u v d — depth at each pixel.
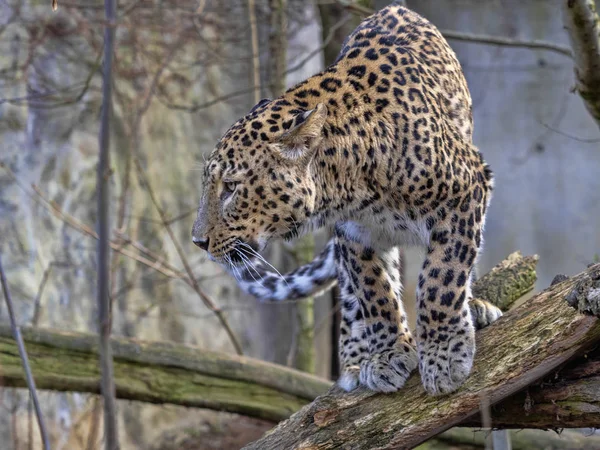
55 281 13.52
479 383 6.00
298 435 6.50
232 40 13.39
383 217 6.74
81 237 14.13
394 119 6.52
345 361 7.70
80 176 14.26
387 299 6.96
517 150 24.59
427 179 6.44
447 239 6.49
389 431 6.27
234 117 17.41
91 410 13.09
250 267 6.78
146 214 15.52
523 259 7.77
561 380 5.98
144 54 14.13
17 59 13.18
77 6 12.64
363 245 6.98
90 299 14.21
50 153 13.68
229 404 9.66
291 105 6.52
